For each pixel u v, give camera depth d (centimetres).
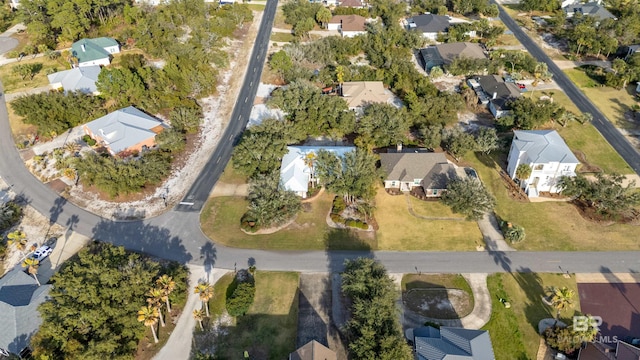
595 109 10919
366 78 11781
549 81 12069
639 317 6331
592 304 6500
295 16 15125
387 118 9500
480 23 14138
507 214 8050
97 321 5753
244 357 5881
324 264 7200
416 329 6056
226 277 6994
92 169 8506
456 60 12125
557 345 5819
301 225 7900
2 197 8544
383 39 13462
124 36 13200
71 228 7894
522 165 8212
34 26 12512
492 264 7150
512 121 9962
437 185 8344
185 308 6538
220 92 11875
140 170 8562
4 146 9725
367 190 8038
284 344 6050
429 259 7250
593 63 12862
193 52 12425
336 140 9862
